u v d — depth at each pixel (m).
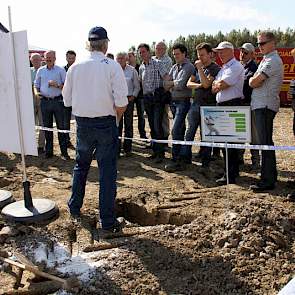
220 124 5.41
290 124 11.95
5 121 4.76
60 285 3.51
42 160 8.01
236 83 5.77
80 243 4.24
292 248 3.99
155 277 3.58
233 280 3.52
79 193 4.79
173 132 7.02
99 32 4.25
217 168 7.05
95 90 4.18
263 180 5.73
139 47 7.43
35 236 4.38
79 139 4.49
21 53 4.41
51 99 7.84
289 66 15.46
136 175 6.81
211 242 4.08
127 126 8.08
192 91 6.78
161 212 5.13
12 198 5.41
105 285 3.49
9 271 3.78
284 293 2.93
